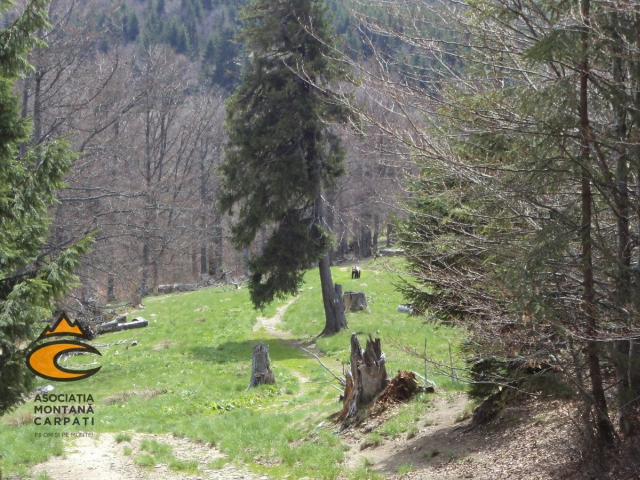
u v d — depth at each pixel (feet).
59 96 90.53
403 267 34.24
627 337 23.94
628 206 26.17
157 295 162.91
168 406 61.05
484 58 27.84
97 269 85.25
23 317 31.58
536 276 26.07
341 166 93.20
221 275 181.57
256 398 63.00
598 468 27.40
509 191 26.22
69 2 90.89
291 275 94.02
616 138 25.22
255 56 89.97
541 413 37.37
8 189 34.24
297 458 41.98
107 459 44.47
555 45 24.20
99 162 105.09
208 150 215.51
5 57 35.91
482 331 29.99
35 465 42.98
